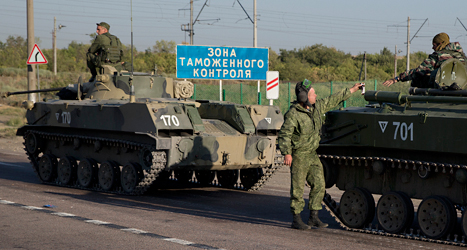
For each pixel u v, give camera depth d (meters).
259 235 7.36
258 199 11.19
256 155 11.58
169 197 11.27
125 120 11.04
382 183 7.93
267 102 28.19
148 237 7.05
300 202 7.80
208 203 10.53
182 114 10.85
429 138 6.89
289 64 60.81
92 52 14.12
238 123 11.59
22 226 7.65
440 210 7.05
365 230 7.79
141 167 11.31
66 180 12.90
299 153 7.64
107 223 7.97
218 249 6.45
